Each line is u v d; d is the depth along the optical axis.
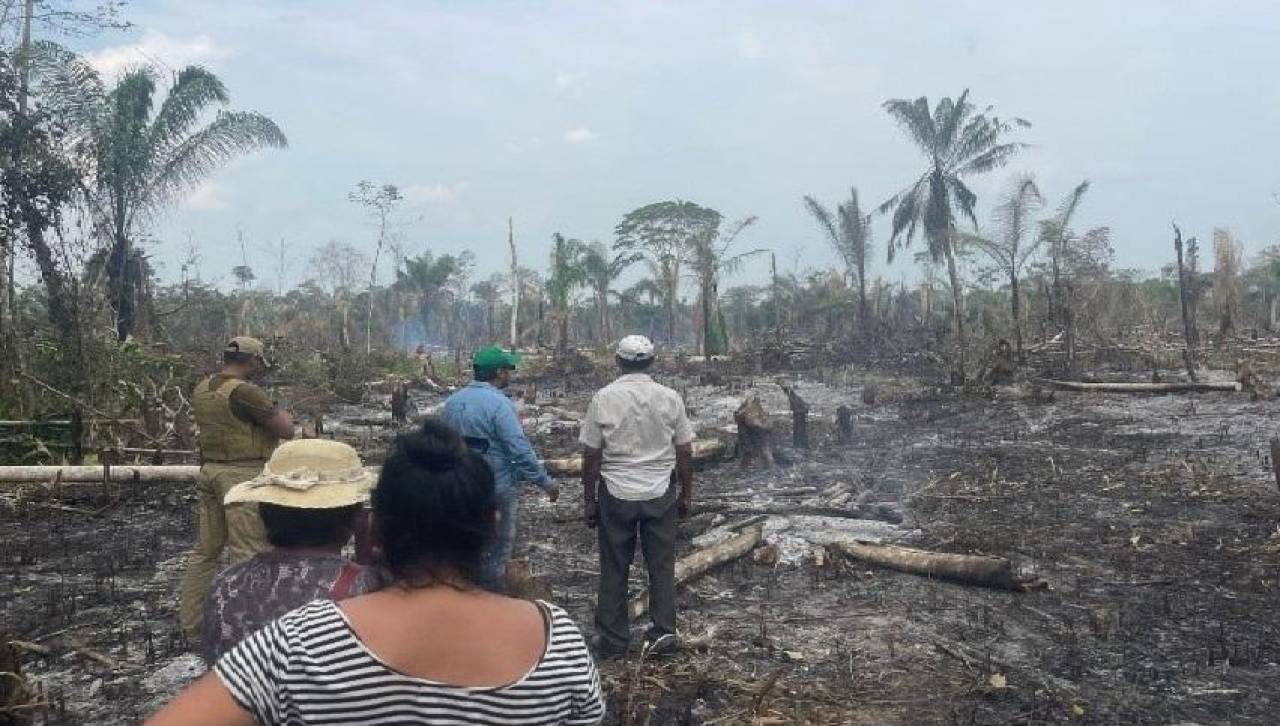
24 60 16.38
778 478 11.01
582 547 8.32
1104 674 5.31
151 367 15.16
